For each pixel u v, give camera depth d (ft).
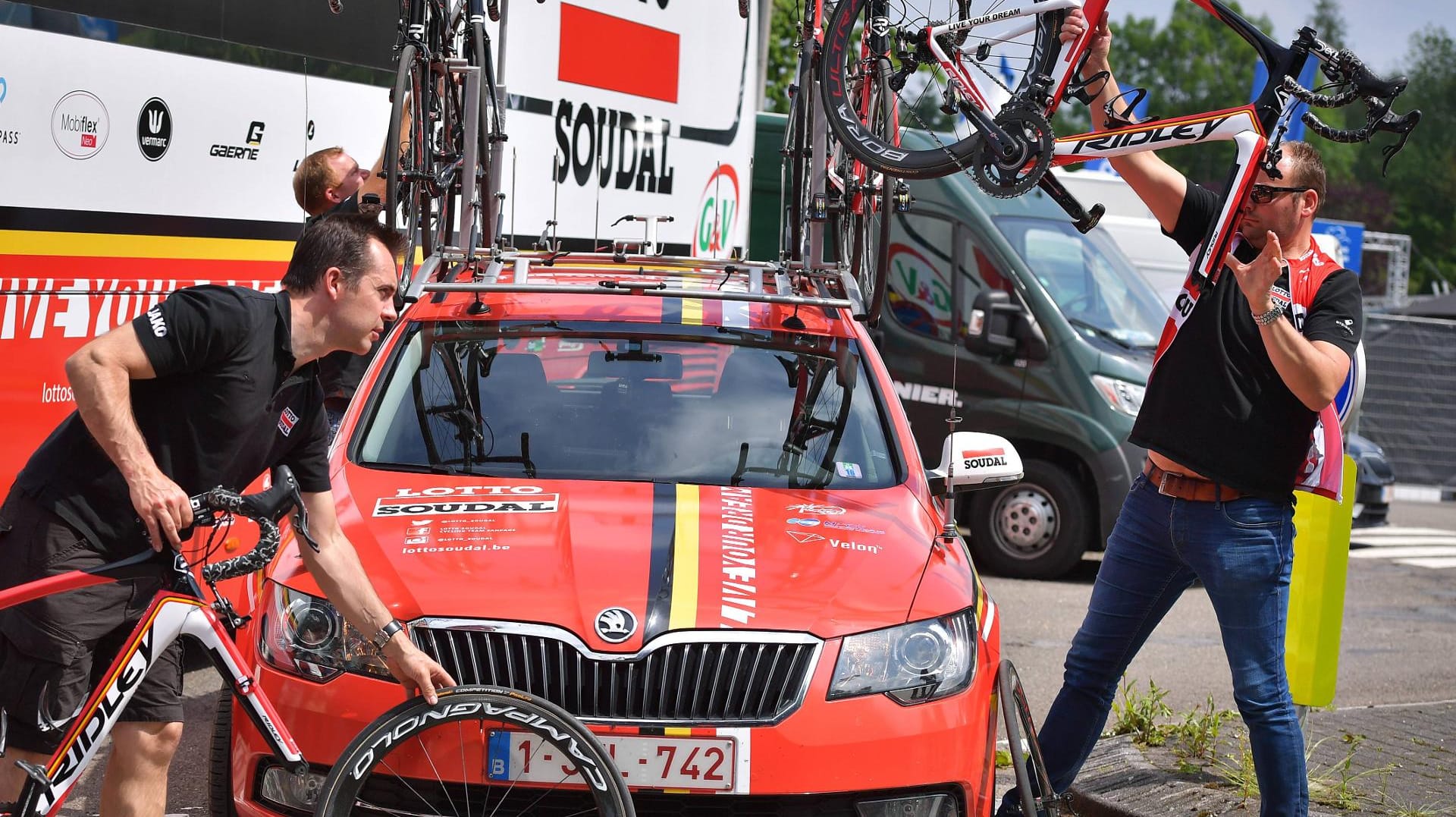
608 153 25.38
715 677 11.19
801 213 20.11
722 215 30.50
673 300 16.88
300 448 11.37
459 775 10.89
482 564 12.00
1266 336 12.39
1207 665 25.54
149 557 10.60
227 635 10.81
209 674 20.66
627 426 14.84
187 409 10.73
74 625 10.73
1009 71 13.98
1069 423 31.35
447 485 13.73
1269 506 13.14
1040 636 26.45
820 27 19.80
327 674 11.34
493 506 13.19
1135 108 14.02
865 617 11.80
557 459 14.40
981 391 32.22
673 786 10.95
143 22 17.31
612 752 10.95
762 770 11.00
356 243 11.05
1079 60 13.37
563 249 24.14
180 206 17.97
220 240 18.58
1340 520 16.72
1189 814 15.39
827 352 16.29
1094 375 31.40
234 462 11.05
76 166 16.56
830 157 19.60
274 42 19.34
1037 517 32.14
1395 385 67.72
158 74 17.56
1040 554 32.17
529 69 22.75
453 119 19.10
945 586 12.60
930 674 11.69
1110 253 34.63
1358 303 13.14
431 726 10.68
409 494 13.46
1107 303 33.01
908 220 33.53
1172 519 13.47
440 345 15.72
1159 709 19.15
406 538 12.48
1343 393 16.35
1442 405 67.92
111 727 10.90
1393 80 12.41
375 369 15.47
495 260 17.51
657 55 26.96
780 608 11.67
